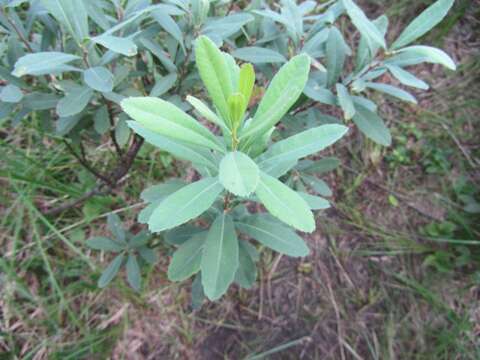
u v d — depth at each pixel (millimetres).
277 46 1685
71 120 1580
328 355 2398
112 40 1152
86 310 2213
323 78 1683
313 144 984
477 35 3320
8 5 1307
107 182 2188
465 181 2877
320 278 2570
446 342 2439
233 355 2324
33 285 2211
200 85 1670
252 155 1048
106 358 2186
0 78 1464
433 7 1312
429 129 3014
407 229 2756
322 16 1622
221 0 1618
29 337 2115
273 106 847
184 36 1531
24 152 2385
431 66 3205
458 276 2641
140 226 2463
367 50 1534
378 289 2588
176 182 1443
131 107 839
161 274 2385
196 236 1438
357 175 2861
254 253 1674
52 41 1504
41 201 2355
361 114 1600
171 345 2291
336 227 2703
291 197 857
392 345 2443
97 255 2354
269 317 2438
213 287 1202
